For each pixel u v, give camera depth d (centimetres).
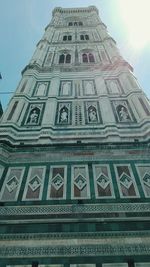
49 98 2189
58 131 1775
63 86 2395
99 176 1398
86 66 2714
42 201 1245
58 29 3856
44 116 1956
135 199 1247
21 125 1864
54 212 1182
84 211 1184
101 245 1038
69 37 3600
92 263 981
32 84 2411
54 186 1343
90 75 2558
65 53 3094
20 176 1410
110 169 1440
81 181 1370
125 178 1383
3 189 1323
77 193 1294
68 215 1166
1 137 1658
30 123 1891
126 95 2202
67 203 1230
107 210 1186
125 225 1112
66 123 1877
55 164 1483
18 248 1030
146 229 1094
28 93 2255
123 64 2653
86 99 2189
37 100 2184
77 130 1780
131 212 1173
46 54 3055
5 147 1584
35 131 1784
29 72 2569
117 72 2573
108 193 1291
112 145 1598
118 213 1170
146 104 2002
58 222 1134
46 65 2777
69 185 1346
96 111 2025
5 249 1027
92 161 1495
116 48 3120
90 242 1049
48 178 1394
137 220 1133
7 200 1256
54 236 1073
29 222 1136
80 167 1459
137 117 1895
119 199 1249
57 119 1933
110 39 3334
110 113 1955
